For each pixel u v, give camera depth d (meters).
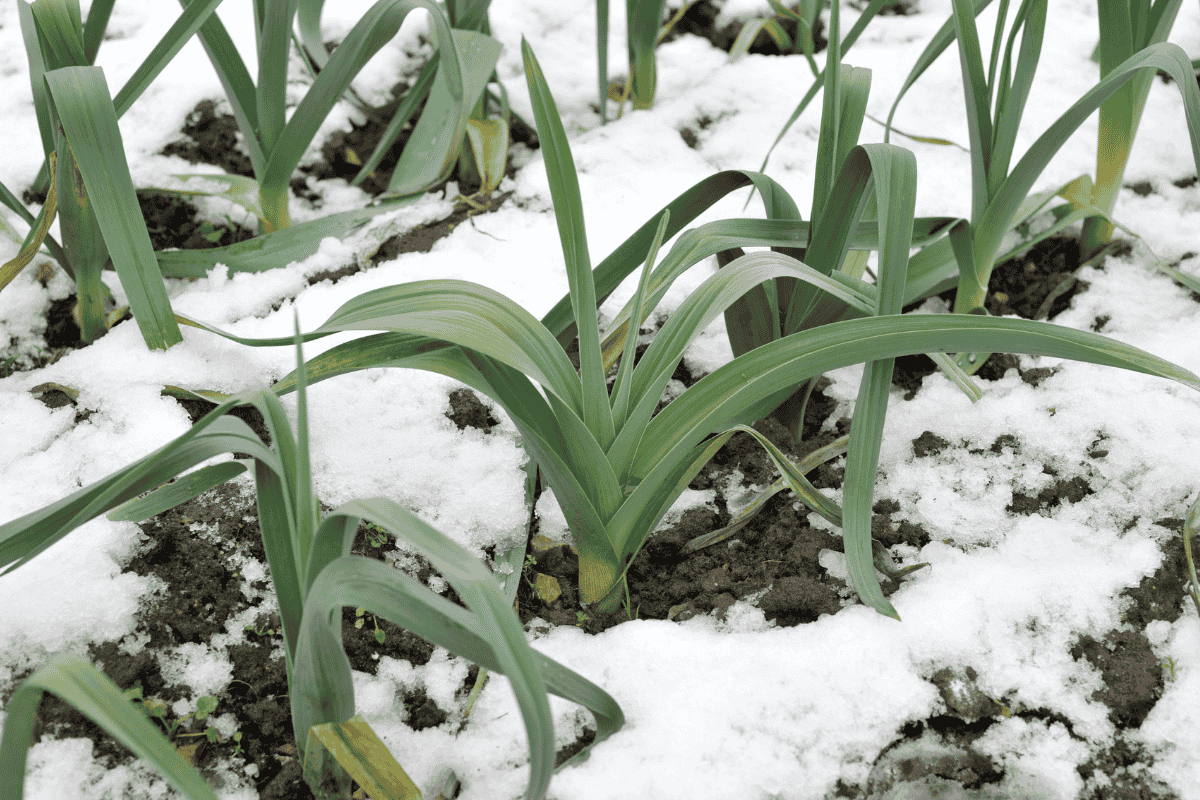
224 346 2.42
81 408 2.37
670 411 2.23
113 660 2.23
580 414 2.22
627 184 2.62
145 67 2.34
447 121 2.52
